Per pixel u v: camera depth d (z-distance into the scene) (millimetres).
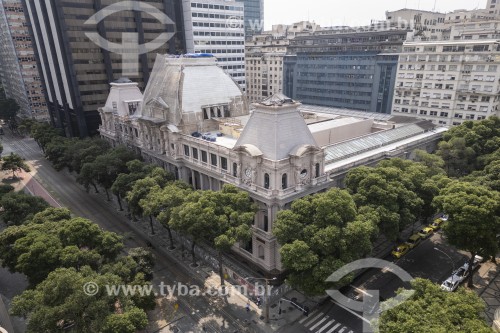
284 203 66188
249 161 70062
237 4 191250
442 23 197125
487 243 59062
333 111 146000
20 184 121125
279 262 68562
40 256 51781
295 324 57312
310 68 190125
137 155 103000
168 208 66562
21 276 70312
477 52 127562
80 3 135250
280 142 66375
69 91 144500
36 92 196875
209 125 97438
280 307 61219
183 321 58375
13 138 187000
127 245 81500
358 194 66688
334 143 97438
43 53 157000
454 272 66875
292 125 68500
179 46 174500
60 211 67000
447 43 134000
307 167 70250
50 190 115625
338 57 175125
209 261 75312
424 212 73438
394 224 63750
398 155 99562
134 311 44562
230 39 193625
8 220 72625
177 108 91812
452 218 60688
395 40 164000
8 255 55562
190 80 94250
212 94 97750
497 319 39000
